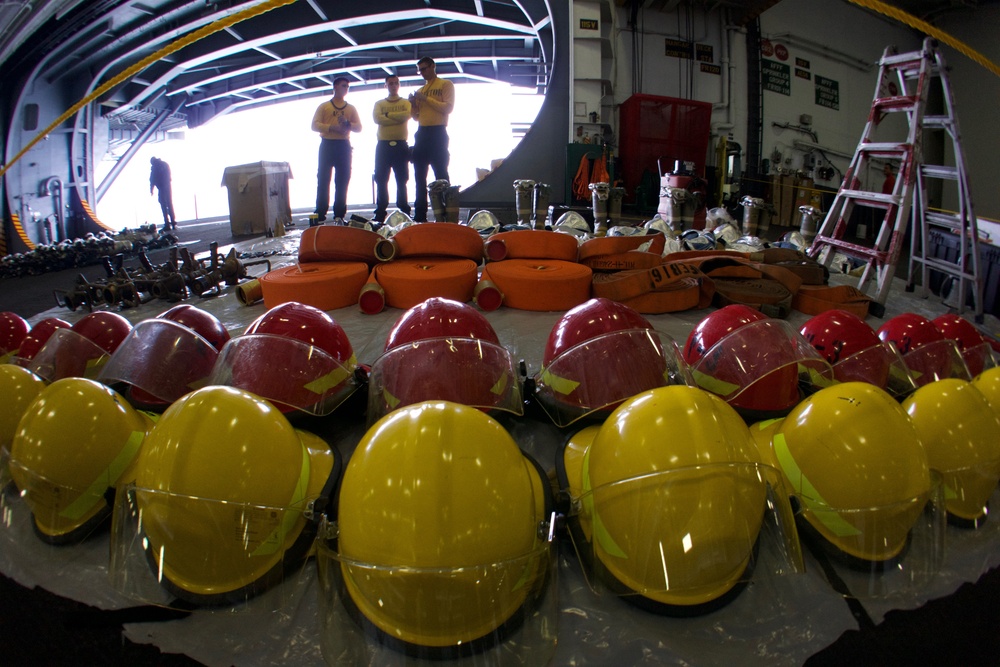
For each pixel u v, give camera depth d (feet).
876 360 5.39
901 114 40.29
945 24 37.17
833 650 3.13
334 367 5.19
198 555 3.12
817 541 3.51
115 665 3.13
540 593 3.07
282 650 3.15
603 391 4.76
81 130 47.65
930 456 4.01
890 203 12.65
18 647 3.28
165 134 70.03
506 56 53.67
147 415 4.78
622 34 31.68
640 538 3.08
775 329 5.02
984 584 3.65
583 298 9.95
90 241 25.23
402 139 21.70
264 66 52.70
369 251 11.11
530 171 29.01
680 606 3.22
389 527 2.82
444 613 2.78
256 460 3.27
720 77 33.58
